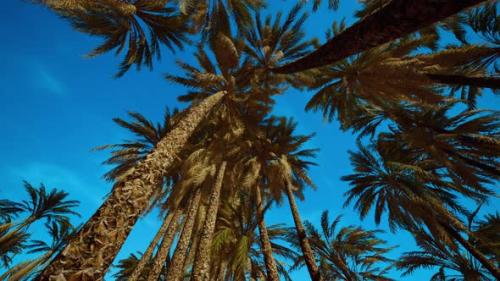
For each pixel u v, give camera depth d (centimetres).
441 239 937
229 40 825
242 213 1209
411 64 686
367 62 770
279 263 1598
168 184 1450
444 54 732
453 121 980
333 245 1522
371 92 835
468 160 921
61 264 259
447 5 218
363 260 1540
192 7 818
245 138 1304
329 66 899
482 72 793
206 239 854
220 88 910
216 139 1148
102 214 322
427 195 953
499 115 884
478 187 847
